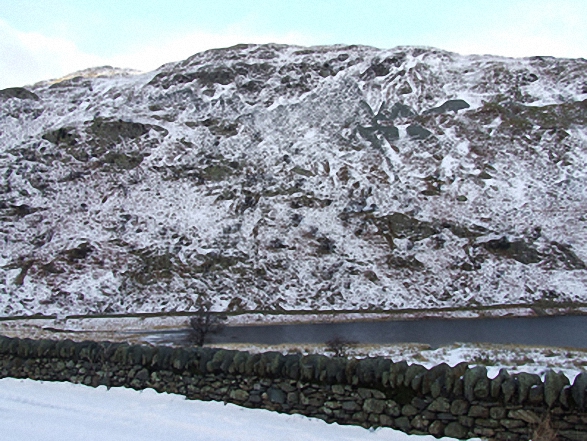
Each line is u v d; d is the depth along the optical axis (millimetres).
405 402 6445
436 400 6293
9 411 7156
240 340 17750
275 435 6250
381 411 6543
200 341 16828
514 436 5918
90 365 8609
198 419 6785
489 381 6117
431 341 16922
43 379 8945
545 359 11281
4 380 9062
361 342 16703
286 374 7141
